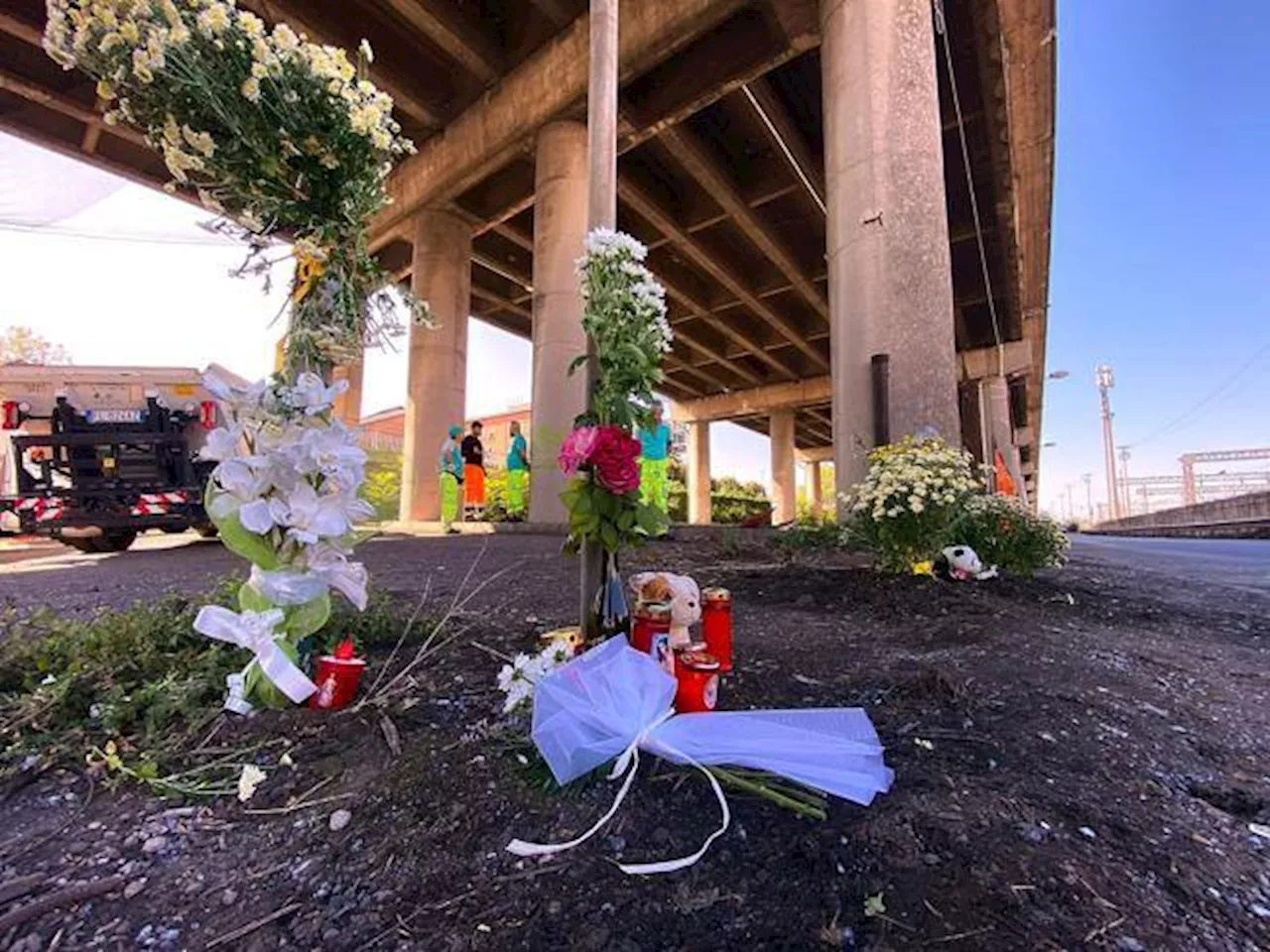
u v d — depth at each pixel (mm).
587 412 2010
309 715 1732
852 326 5699
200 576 4684
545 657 1711
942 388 5387
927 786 1406
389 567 4758
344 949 970
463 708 1797
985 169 12734
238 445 1805
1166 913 1049
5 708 1751
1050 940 979
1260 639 2957
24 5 9570
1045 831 1255
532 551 6039
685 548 5688
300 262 2029
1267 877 1162
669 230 14297
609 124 2074
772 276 17781
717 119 11844
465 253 13242
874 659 2359
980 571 3844
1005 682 2119
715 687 1707
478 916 1032
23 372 7309
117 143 12648
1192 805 1399
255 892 1103
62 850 1224
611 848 1191
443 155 11805
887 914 1030
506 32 10688
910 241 5508
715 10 8219
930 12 5980
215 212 2023
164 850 1224
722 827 1244
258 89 1785
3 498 7141
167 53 1699
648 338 1940
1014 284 17281
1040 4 9148
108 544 7887
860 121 5816
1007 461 20250
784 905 1051
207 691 1864
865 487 3922
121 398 7543
